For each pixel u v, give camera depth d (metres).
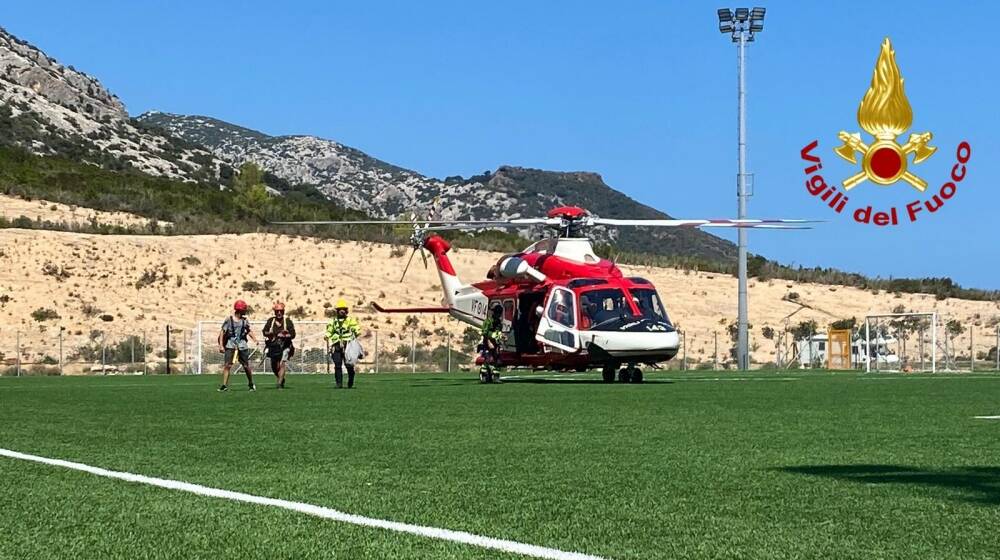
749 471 10.02
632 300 30.31
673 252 182.38
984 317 70.19
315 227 81.56
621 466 10.45
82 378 39.31
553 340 30.20
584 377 36.53
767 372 42.62
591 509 8.00
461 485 9.23
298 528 7.29
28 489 9.01
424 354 58.25
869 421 15.58
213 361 54.88
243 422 15.93
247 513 7.85
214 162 148.50
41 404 20.77
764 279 77.50
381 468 10.38
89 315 61.56
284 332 28.59
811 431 14.02
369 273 72.12
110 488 9.05
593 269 31.12
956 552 6.45
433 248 35.72
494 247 79.94
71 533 7.16
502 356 32.06
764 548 6.60
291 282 69.75
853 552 6.46
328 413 17.83
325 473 10.02
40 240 69.06
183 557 6.46
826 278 79.88
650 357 30.00
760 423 15.30
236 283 68.62
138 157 133.88
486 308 33.41
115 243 71.19
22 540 6.96
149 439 13.28
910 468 10.21
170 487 9.09
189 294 66.25
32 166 97.25
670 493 8.73
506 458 11.14
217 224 83.62
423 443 12.68
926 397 21.75
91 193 89.19
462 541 6.84
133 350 53.16
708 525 7.34
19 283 63.62
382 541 6.85
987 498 8.41
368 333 62.69
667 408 18.56
